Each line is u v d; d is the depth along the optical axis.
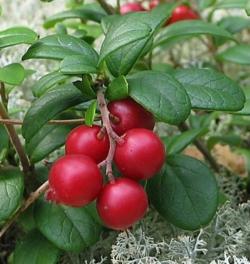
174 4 0.19
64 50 0.12
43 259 0.13
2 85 0.14
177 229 0.15
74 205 0.11
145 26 0.11
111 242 0.14
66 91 0.13
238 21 0.20
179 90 0.11
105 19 0.15
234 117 0.19
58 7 0.24
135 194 0.11
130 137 0.11
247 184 0.18
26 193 0.14
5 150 0.13
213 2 0.21
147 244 0.13
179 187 0.13
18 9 0.24
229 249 0.14
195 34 0.16
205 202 0.13
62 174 0.11
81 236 0.13
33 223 0.14
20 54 0.19
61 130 0.14
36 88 0.13
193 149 0.20
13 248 0.16
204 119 0.18
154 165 0.11
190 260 0.13
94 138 0.11
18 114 0.17
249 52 0.18
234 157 0.20
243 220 0.15
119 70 0.12
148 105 0.11
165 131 0.20
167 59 0.25
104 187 0.11
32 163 0.14
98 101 0.12
